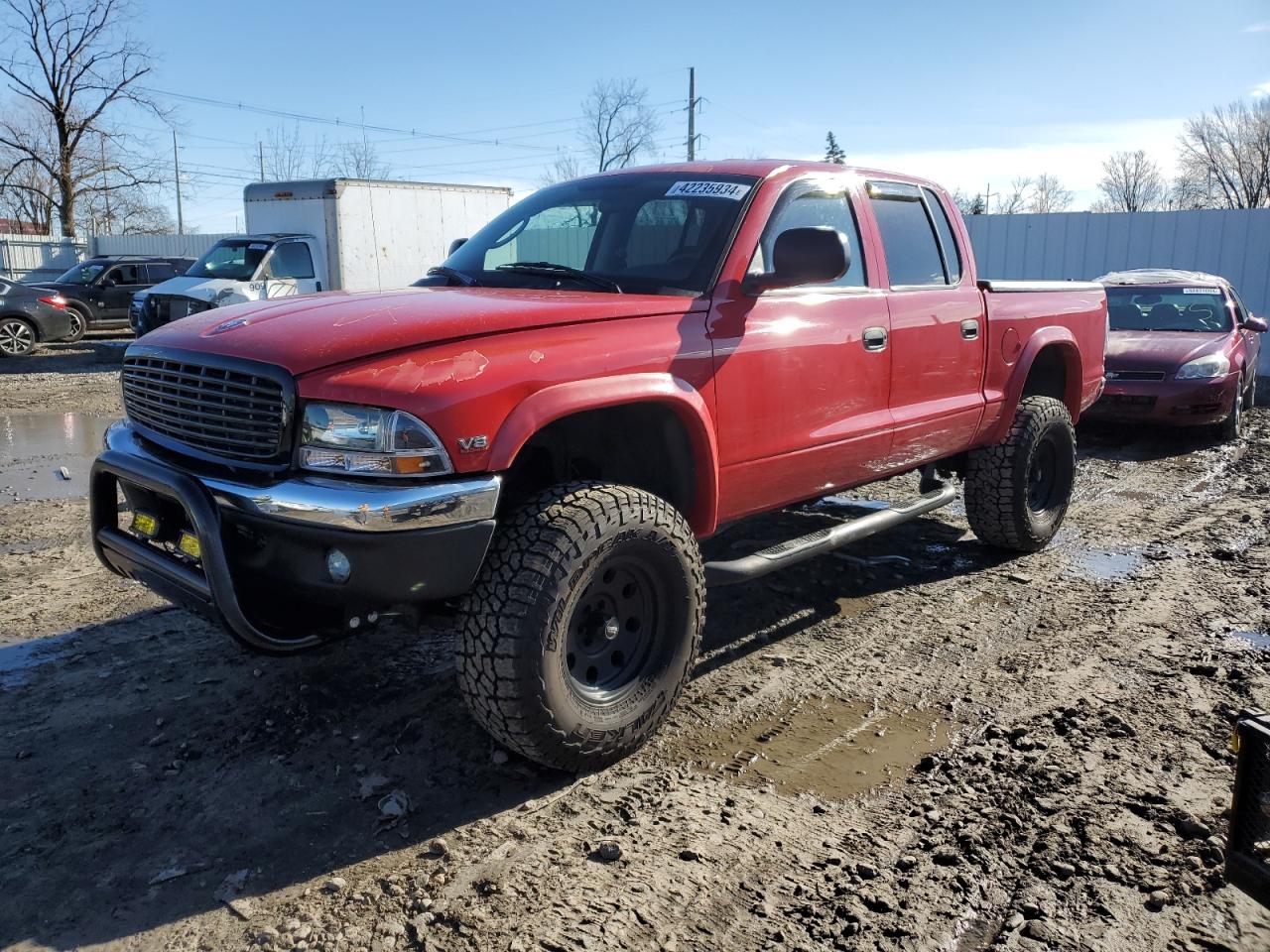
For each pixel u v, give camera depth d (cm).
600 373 320
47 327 1761
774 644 445
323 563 282
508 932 246
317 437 284
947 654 432
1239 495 763
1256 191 4856
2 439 941
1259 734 212
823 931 247
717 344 362
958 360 495
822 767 333
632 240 403
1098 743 345
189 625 451
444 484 283
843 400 421
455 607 327
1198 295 1109
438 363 290
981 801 308
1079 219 1739
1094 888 264
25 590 496
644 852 281
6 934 247
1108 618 477
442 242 1761
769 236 395
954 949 241
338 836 289
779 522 613
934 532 634
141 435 343
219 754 336
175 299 1475
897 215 478
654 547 325
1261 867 215
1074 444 594
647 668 338
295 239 1566
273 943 243
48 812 300
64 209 4100
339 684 390
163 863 276
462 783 319
